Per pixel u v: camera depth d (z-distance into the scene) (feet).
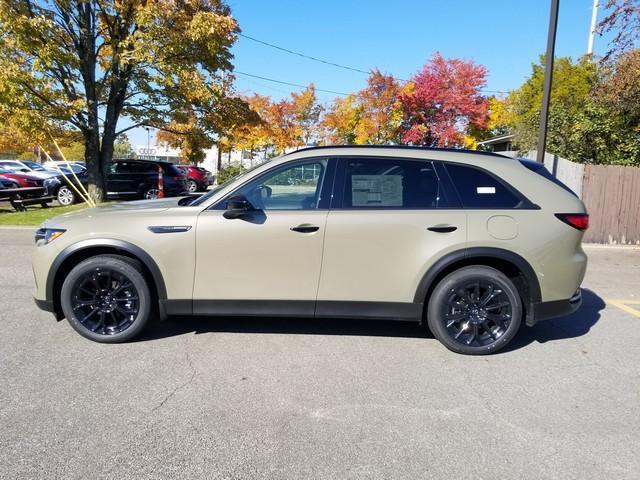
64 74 44.57
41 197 50.08
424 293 13.62
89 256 14.02
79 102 43.73
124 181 54.75
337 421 10.14
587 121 41.86
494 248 13.39
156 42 43.50
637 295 21.35
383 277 13.57
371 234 13.37
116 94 49.70
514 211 13.60
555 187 14.06
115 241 13.42
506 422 10.28
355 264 13.50
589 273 26.07
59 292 14.01
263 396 11.12
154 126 53.78
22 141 54.34
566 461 8.95
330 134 92.99
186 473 8.33
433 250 13.38
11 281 20.89
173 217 13.60
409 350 14.14
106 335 13.84
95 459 8.64
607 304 19.77
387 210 13.56
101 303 13.85
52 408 10.33
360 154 13.96
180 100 49.85
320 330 15.58
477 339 13.84
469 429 9.96
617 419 10.48
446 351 14.11
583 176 35.09
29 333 14.62
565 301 13.91
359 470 8.55
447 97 74.64
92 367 12.39
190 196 17.13
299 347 14.12
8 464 8.44
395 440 9.50
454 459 8.93
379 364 13.08
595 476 8.53
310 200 13.74
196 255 13.50
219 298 13.71
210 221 13.47
